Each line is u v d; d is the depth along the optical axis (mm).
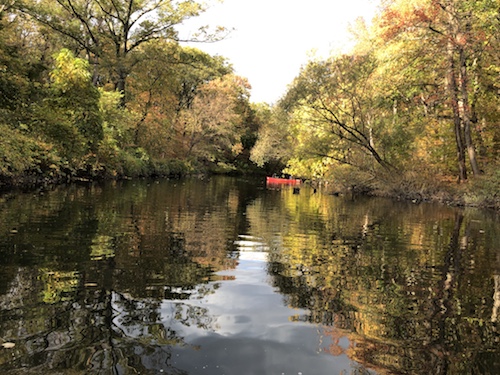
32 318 2697
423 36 17375
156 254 4781
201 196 14047
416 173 19156
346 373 2189
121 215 7867
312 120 21219
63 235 5500
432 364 2344
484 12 15016
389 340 2660
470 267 4992
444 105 19297
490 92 18375
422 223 9617
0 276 3572
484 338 2754
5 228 5746
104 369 2094
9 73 13367
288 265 4668
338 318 3025
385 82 19031
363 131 20688
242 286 3725
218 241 5918
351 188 21812
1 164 11422
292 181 34219
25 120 14273
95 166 17844
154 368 2135
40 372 2035
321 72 20062
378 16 18672
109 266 4109
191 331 2641
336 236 7027
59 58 16406
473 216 12055
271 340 2568
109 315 2828
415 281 4215
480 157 20188
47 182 14047
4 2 19969
